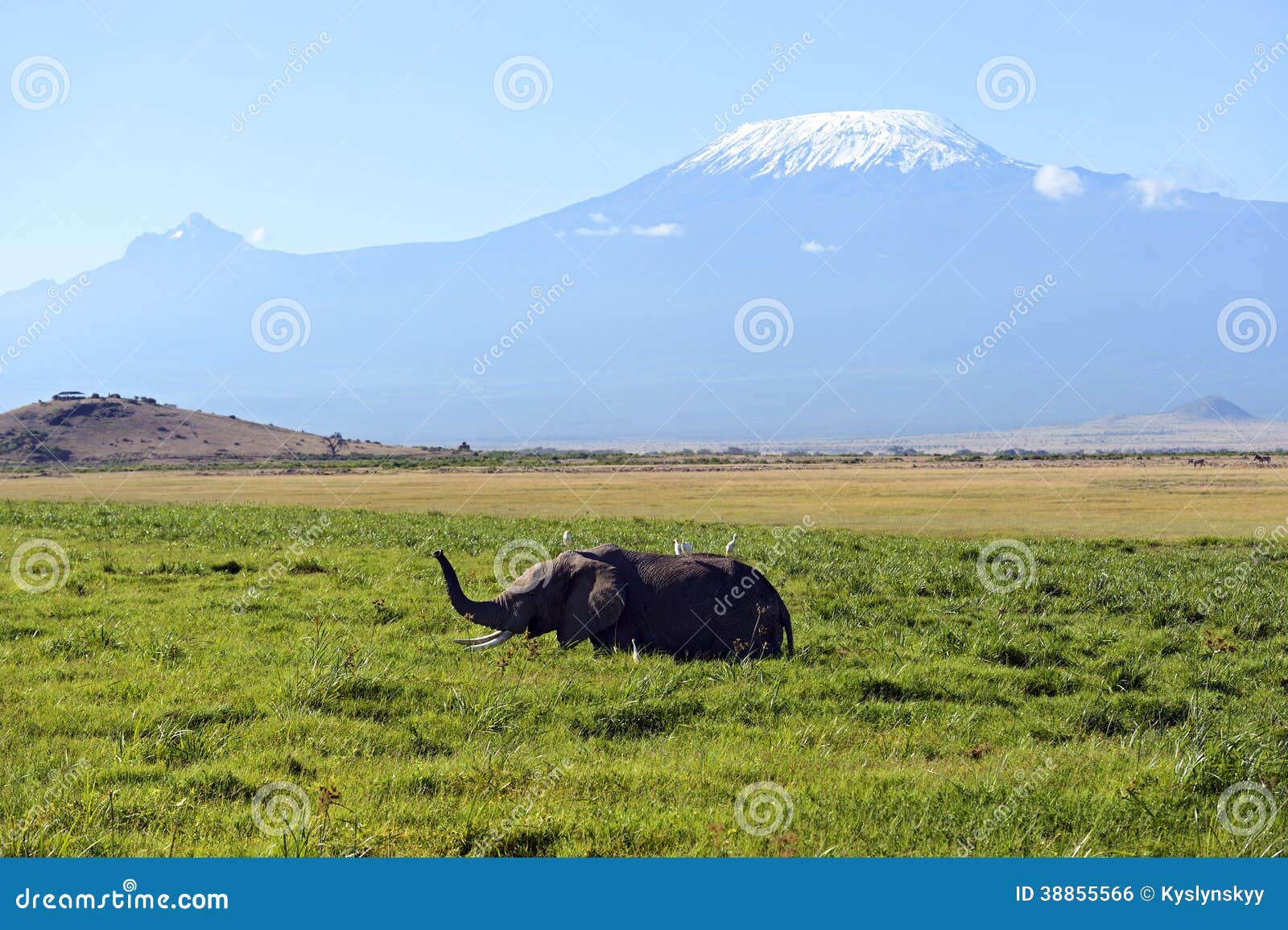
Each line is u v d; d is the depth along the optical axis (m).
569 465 152.12
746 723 13.46
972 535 46.84
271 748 11.77
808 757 12.04
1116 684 16.22
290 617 19.44
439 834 9.44
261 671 15.11
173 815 9.73
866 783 11.09
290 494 84.44
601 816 9.96
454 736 12.48
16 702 13.30
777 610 17.62
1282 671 17.38
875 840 9.70
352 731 12.41
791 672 15.99
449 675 15.23
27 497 79.56
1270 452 198.38
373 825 9.59
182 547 30.38
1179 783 11.14
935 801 10.55
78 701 13.36
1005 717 14.26
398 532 35.56
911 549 33.88
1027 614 22.53
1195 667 17.64
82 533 33.62
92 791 10.10
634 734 12.88
